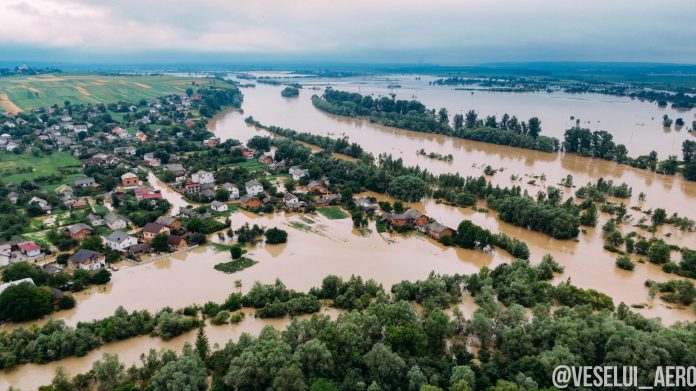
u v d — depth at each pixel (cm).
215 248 13300
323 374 7500
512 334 8238
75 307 10144
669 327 8794
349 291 10312
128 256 12444
